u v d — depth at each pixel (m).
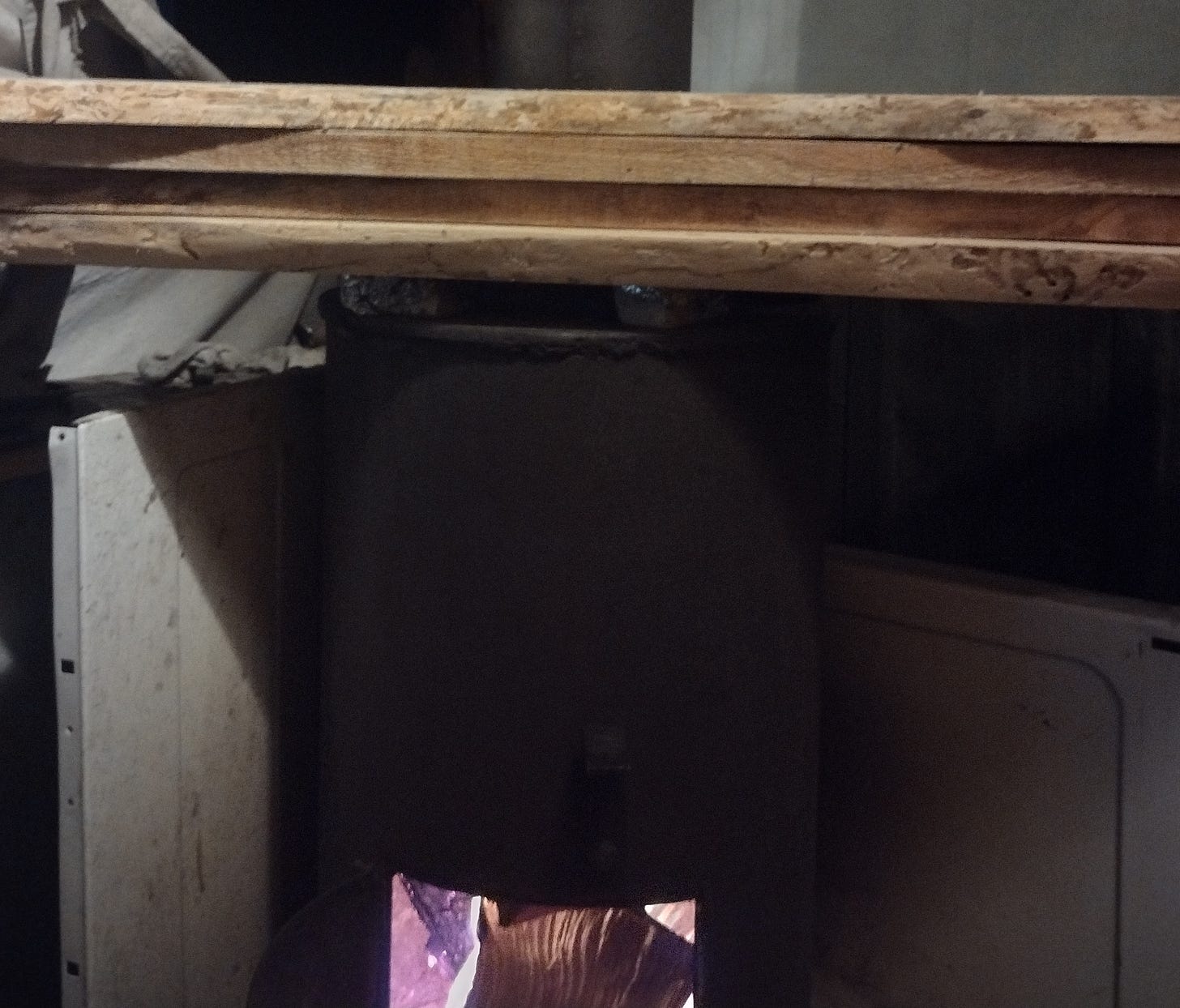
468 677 1.01
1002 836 1.30
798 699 1.09
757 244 0.86
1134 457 1.37
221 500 1.16
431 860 1.04
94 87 0.86
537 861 1.02
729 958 1.07
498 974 1.18
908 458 1.52
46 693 1.22
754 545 1.02
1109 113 0.80
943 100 0.82
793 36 0.97
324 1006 1.07
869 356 1.52
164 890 1.10
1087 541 1.41
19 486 1.17
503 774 1.01
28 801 1.20
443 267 0.89
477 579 1.00
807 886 1.13
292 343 1.56
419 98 0.86
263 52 1.39
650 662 1.00
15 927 1.19
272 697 1.27
